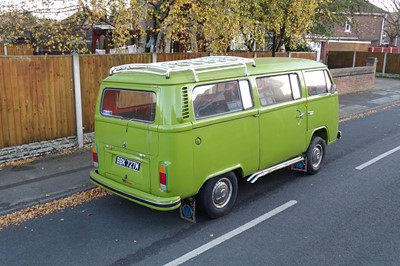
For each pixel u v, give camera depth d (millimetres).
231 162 5492
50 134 8297
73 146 8664
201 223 5445
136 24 9391
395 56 26438
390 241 4926
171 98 4738
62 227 5336
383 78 26391
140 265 4410
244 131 5625
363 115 13953
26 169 7402
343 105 15469
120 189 5289
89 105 8852
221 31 10258
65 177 7043
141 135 4996
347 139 10336
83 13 9219
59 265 4414
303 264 4414
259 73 5934
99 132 5652
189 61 5883
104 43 17453
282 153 6465
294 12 12922
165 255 4617
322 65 7414
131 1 8547
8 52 13977
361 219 5555
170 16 9281
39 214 5727
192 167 4957
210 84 5172
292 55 15781
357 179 7234
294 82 6645
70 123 8594
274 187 6828
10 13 9562
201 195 5332
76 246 4828
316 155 7441
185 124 4805
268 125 6051
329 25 20984
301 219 5562
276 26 12906
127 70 5461
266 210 5871
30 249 4750
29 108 7867
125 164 5309
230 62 5645
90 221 5523
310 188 6777
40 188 6527
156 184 4922
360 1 21422
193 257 4562
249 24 11453
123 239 5008
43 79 7984
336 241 4926
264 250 4715
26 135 7918
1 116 7484
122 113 5309
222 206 5582
